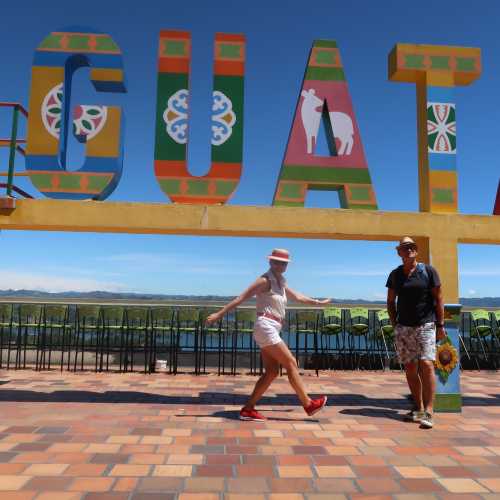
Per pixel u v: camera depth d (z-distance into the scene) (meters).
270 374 4.93
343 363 9.30
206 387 6.95
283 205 5.65
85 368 8.70
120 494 2.89
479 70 5.99
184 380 7.62
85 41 5.62
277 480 3.17
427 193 5.88
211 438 4.16
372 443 4.08
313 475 3.28
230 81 5.74
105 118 5.57
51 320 8.61
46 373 8.08
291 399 6.13
